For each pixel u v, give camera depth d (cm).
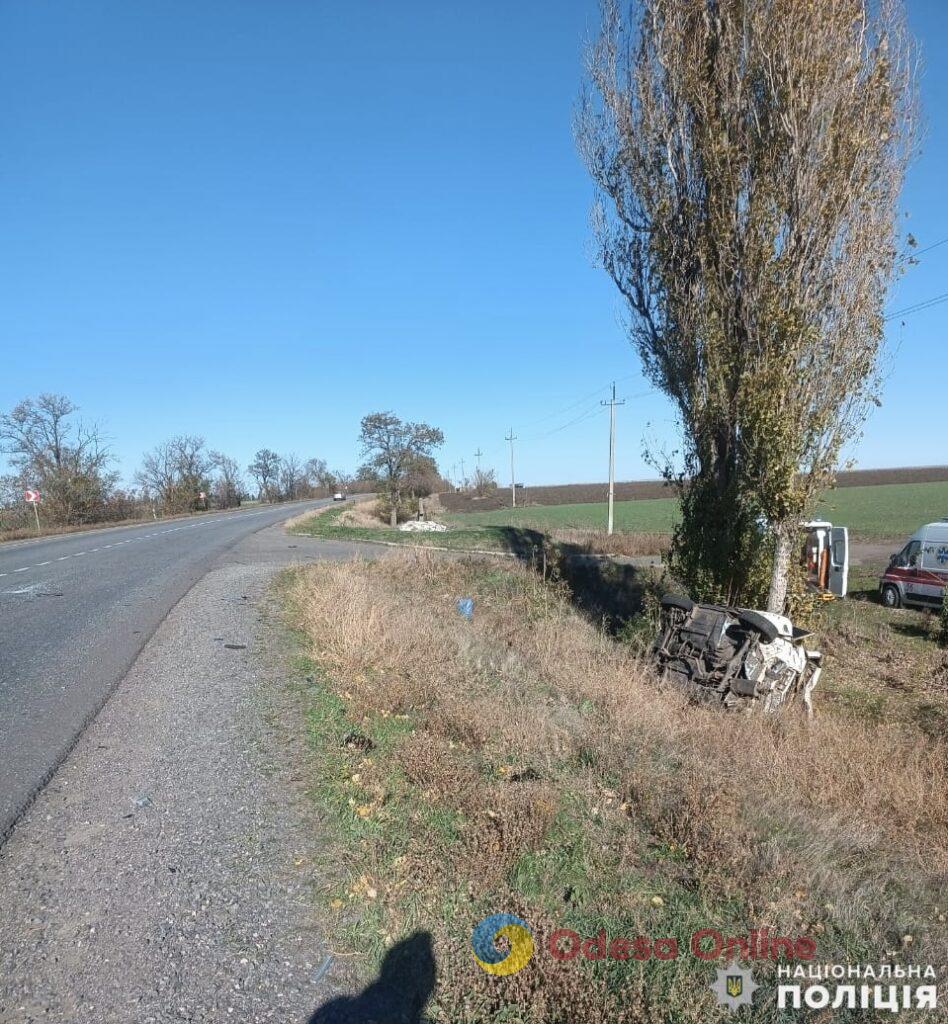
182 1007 277
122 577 1633
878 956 332
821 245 898
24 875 369
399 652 825
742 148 948
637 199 1079
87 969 297
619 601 1739
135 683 724
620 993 293
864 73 890
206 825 420
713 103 962
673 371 1064
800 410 920
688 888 374
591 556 2739
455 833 404
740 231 950
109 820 429
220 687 702
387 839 398
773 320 905
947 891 409
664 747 590
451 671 774
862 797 546
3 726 597
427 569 1831
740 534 1020
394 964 303
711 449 1035
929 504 5581
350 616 946
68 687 712
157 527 4131
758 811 467
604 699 720
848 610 1773
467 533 3097
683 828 424
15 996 281
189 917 332
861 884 400
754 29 916
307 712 618
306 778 482
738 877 380
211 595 1310
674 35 995
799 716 817
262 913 335
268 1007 278
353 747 534
